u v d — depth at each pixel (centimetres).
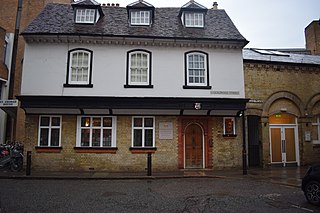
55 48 1341
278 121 1540
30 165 1188
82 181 1080
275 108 1523
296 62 1554
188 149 1388
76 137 1315
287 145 1530
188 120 1391
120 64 1350
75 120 1330
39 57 1329
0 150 1438
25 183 1020
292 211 661
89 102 1288
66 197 797
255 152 1520
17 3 2086
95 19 1450
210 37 1406
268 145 1475
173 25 1503
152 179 1131
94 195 825
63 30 1361
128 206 701
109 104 1295
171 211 658
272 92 1509
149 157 1185
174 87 1355
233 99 1337
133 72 1362
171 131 1358
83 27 1409
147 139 1354
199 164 1380
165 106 1315
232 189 920
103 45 1356
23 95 1264
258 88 1492
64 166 1291
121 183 1036
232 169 1370
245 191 888
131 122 1347
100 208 683
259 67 1507
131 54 1370
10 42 1983
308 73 1588
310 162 1532
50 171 1280
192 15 1509
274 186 976
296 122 1555
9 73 1944
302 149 1531
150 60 1366
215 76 1389
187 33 1434
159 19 1553
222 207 693
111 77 1336
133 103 1304
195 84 1379
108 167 1305
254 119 1568
